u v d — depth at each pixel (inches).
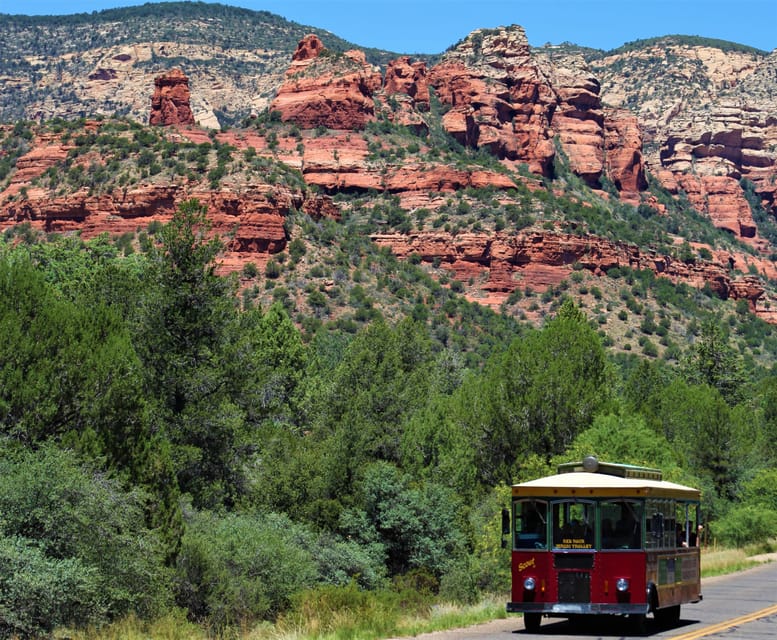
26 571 1240.2
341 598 1540.4
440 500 2142.0
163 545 1520.7
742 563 2285.9
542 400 2532.0
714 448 3270.2
